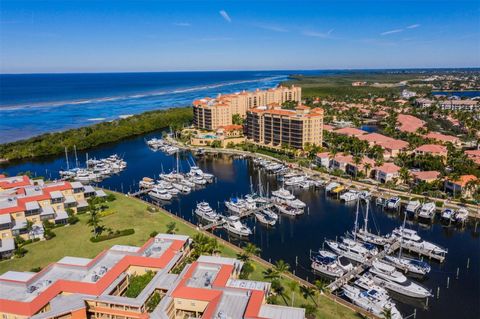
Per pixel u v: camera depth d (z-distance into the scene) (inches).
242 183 7263.8
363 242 4566.9
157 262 3235.7
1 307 2586.1
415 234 4655.5
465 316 3284.9
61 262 3238.2
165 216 5334.6
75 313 2615.7
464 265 4146.2
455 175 6127.0
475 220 5285.4
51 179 7578.7
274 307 2613.2
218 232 5029.5
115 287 2928.2
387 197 6092.5
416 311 3361.2
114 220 5162.4
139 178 7642.7
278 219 5472.4
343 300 3346.5
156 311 2613.2
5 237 4384.8
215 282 2866.6
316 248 4537.4
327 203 6077.8
